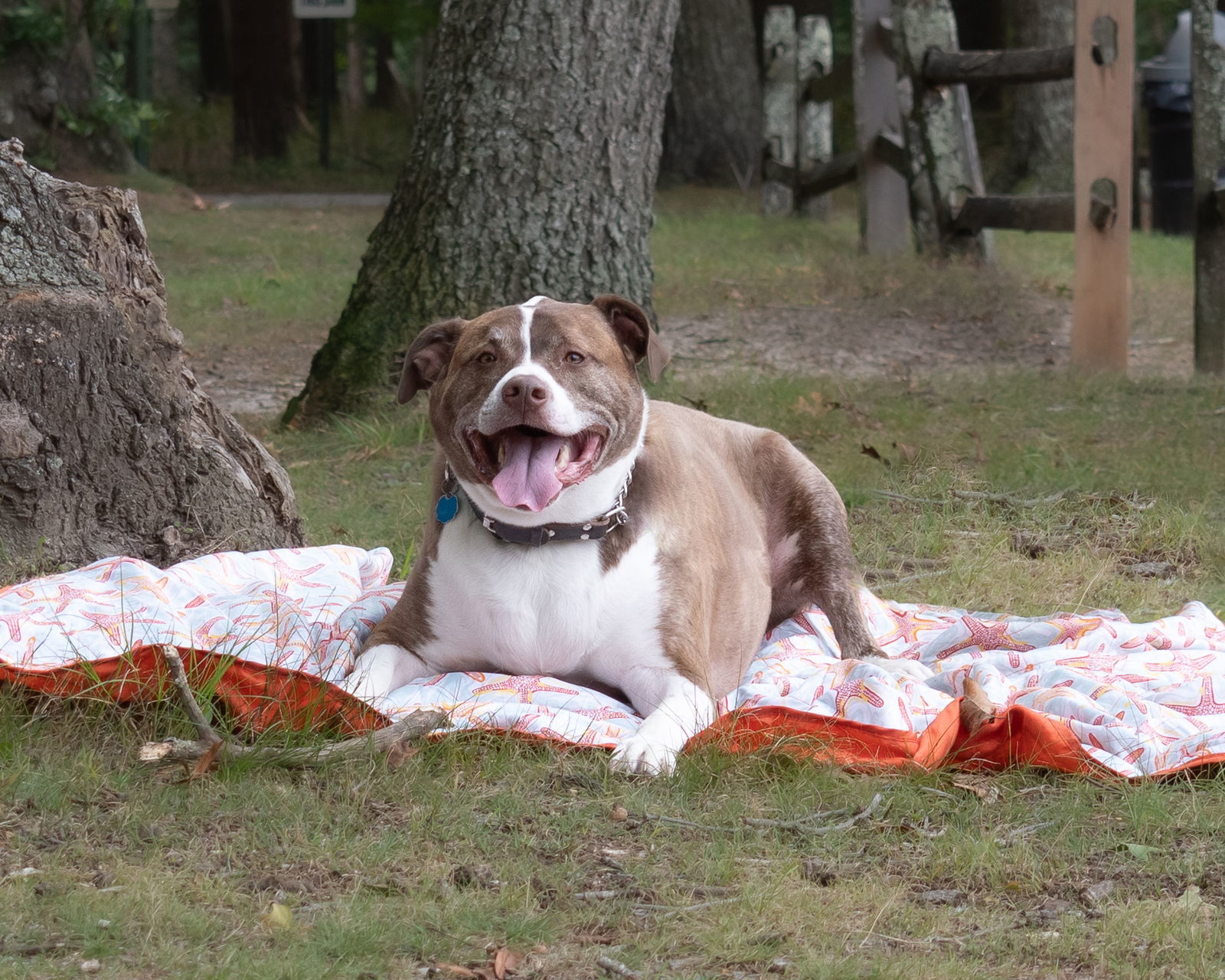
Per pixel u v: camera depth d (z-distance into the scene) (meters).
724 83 35.81
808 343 17.36
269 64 41.75
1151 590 9.21
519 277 13.13
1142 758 6.22
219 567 7.96
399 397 6.93
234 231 26.98
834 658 7.91
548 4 12.97
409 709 6.45
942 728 6.31
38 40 28.83
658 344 6.69
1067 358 16.83
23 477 7.86
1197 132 14.90
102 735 6.09
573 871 5.20
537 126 13.02
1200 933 4.77
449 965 4.51
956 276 20.25
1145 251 24.94
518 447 6.39
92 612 6.97
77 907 4.69
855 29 22.89
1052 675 7.10
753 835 5.57
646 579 6.71
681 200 32.19
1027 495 10.95
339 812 5.55
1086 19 14.95
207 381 15.64
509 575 6.67
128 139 32.06
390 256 13.38
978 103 43.75
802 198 28.16
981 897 5.16
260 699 6.27
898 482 11.26
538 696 6.53
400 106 54.97
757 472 8.30
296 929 4.68
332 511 10.55
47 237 8.04
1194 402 13.72
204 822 5.41
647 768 6.03
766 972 4.58
